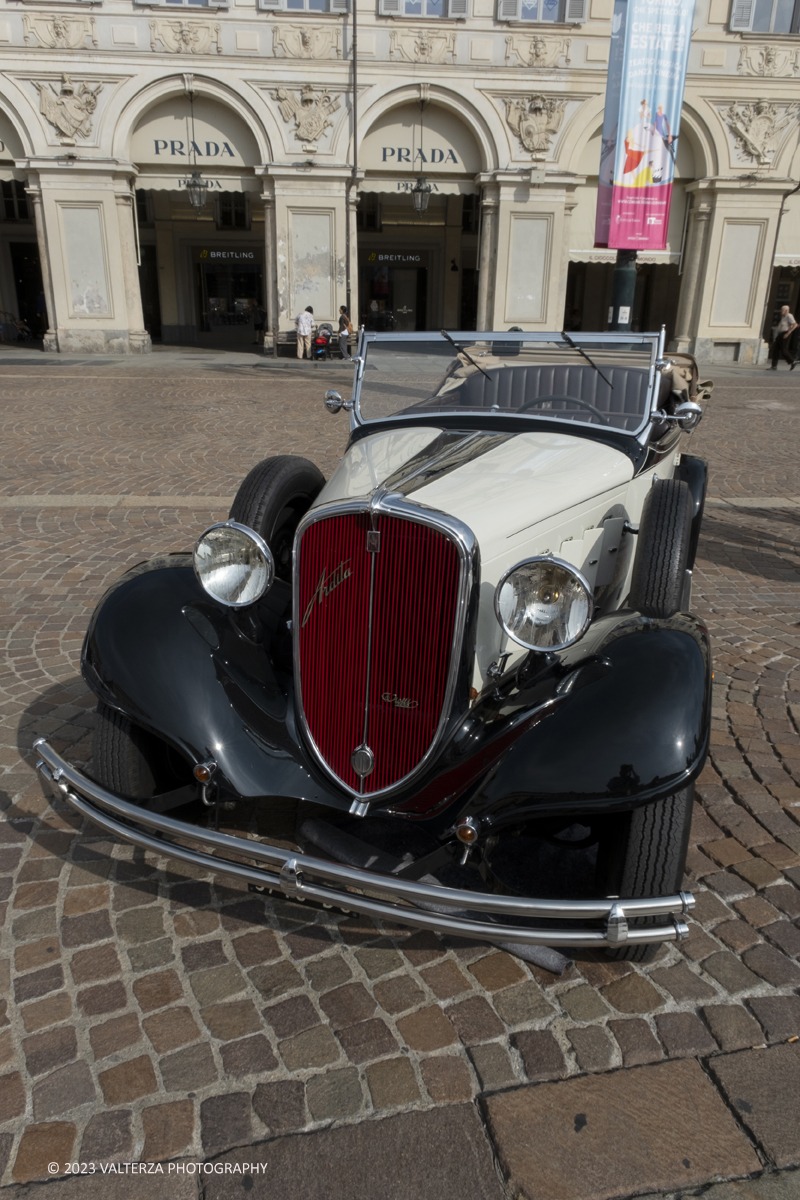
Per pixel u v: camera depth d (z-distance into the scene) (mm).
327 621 2523
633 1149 1920
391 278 27500
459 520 2357
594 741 2191
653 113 13547
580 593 2275
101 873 2799
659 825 2266
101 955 2453
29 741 3557
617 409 3574
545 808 2174
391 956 2492
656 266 26734
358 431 3797
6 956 2439
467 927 2064
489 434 3500
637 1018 2281
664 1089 2068
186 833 2262
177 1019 2244
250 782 2475
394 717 2467
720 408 14086
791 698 4133
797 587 5844
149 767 2838
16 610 5020
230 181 21031
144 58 19297
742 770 3488
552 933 2061
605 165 13820
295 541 2582
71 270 21172
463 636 2359
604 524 3314
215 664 2633
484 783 2270
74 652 4457
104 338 21828
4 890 2703
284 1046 2170
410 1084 2070
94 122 19797
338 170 20312
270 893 2311
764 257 21938
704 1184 1851
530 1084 2076
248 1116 1979
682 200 22078
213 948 2496
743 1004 2334
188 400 13570
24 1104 2000
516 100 20172
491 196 21047
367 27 19375
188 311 27281
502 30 19578
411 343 3766
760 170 21172
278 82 19656
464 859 2268
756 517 7664
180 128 20344
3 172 20672
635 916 2045
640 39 13062
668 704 2227
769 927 2629
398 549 2385
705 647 2445
